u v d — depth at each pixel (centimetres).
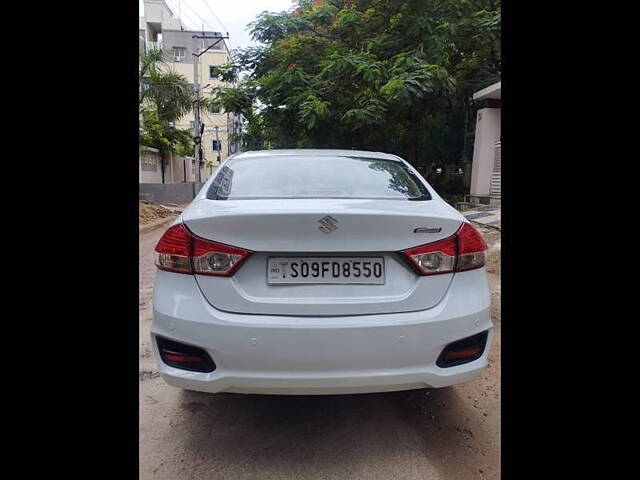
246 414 236
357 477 188
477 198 1095
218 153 3278
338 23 1059
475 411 238
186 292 184
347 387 180
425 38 923
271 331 175
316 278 183
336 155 274
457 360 191
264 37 1168
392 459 200
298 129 1038
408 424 227
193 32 3441
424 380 185
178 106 1773
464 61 1151
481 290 199
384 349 179
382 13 1016
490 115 1091
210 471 192
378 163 268
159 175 2066
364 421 229
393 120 999
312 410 239
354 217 181
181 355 184
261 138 1620
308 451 205
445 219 193
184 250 186
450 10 973
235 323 176
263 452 204
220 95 1101
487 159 1104
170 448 207
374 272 185
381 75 863
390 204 207
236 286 181
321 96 942
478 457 201
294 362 176
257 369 177
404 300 184
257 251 181
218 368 179
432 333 183
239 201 209
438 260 190
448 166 1382
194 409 240
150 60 1548
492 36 948
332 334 175
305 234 180
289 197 224
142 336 342
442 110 1127
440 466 196
